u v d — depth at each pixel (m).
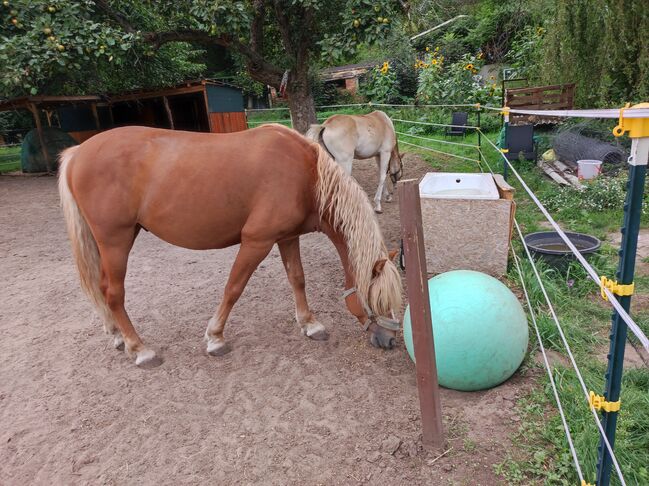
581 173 6.26
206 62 26.33
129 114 15.08
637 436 2.10
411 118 13.16
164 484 2.06
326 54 6.23
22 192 9.30
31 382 2.91
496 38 17.27
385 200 7.05
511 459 2.04
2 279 4.79
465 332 2.37
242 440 2.30
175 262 5.02
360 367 2.86
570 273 3.70
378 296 2.59
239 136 2.76
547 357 2.80
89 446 2.33
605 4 6.71
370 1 5.67
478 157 8.60
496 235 3.83
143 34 6.79
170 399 2.67
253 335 3.33
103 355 3.18
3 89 8.27
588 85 7.52
